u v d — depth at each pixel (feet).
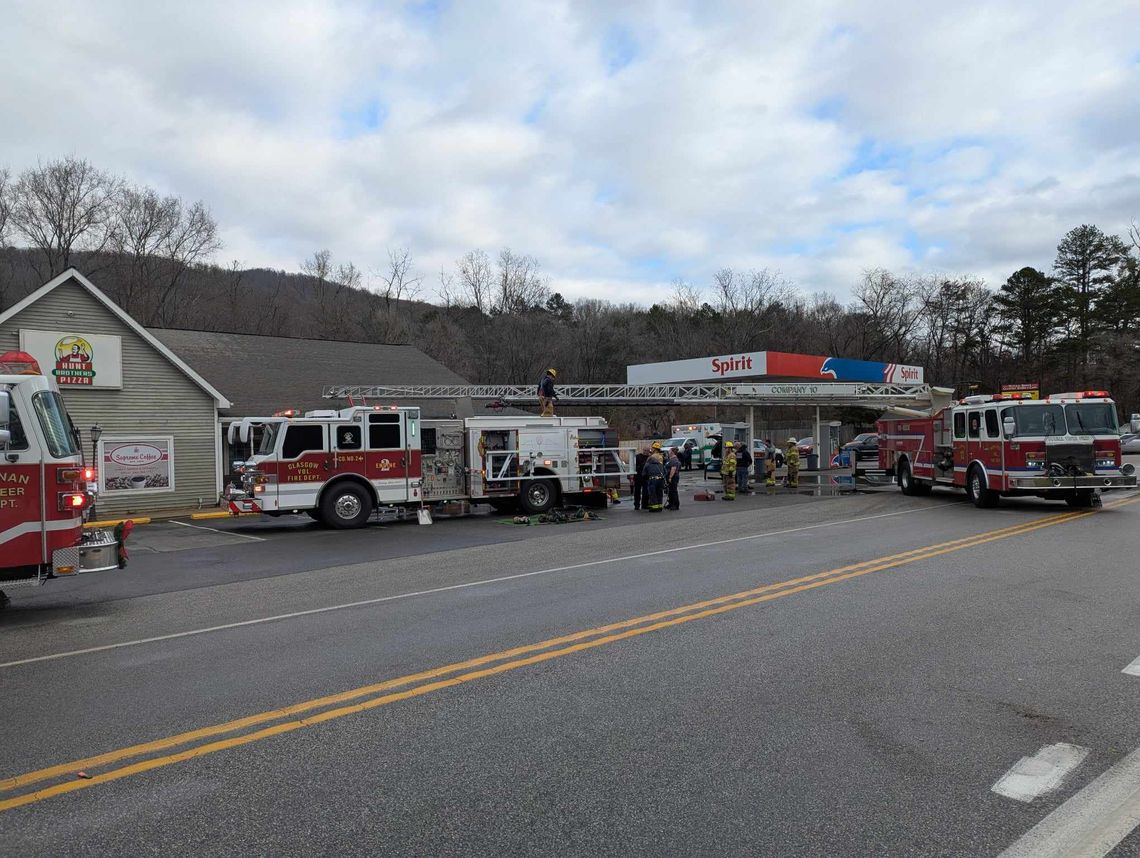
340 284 202.69
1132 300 200.85
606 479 67.10
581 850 11.37
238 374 86.02
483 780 13.67
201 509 71.72
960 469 65.16
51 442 28.94
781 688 18.19
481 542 47.55
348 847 11.54
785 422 165.68
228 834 11.96
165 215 161.68
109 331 69.67
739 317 215.51
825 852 11.25
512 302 220.84
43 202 145.59
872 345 219.00
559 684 18.76
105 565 29.68
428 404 97.14
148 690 19.12
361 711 17.19
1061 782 13.34
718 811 12.46
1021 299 213.05
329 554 43.88
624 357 207.10
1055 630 23.04
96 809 12.84
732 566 35.19
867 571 33.04
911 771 13.80
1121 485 56.95
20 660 22.49
